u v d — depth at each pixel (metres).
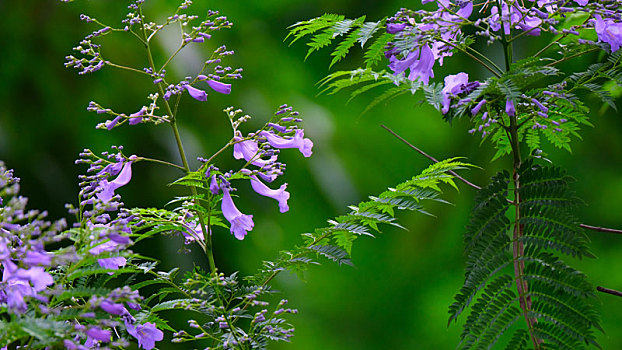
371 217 3.81
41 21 5.27
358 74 3.83
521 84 3.75
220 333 3.80
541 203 3.72
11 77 5.13
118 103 5.24
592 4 3.74
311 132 5.85
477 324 3.70
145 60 5.34
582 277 3.67
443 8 3.78
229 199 3.78
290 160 5.90
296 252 3.82
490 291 3.70
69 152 5.15
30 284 3.59
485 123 3.76
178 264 4.75
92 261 3.63
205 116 5.36
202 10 6.32
